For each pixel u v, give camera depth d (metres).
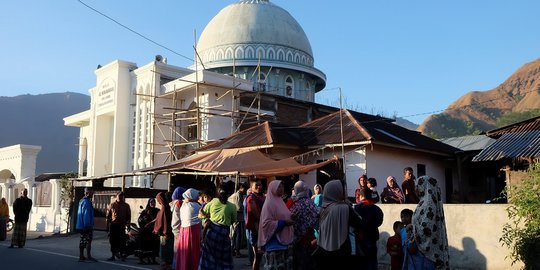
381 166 20.38
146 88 32.22
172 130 28.97
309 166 16.80
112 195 23.02
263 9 39.66
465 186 25.88
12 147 39.94
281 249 8.11
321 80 41.66
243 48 37.56
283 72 38.31
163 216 11.56
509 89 138.62
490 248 10.08
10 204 35.41
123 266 12.35
